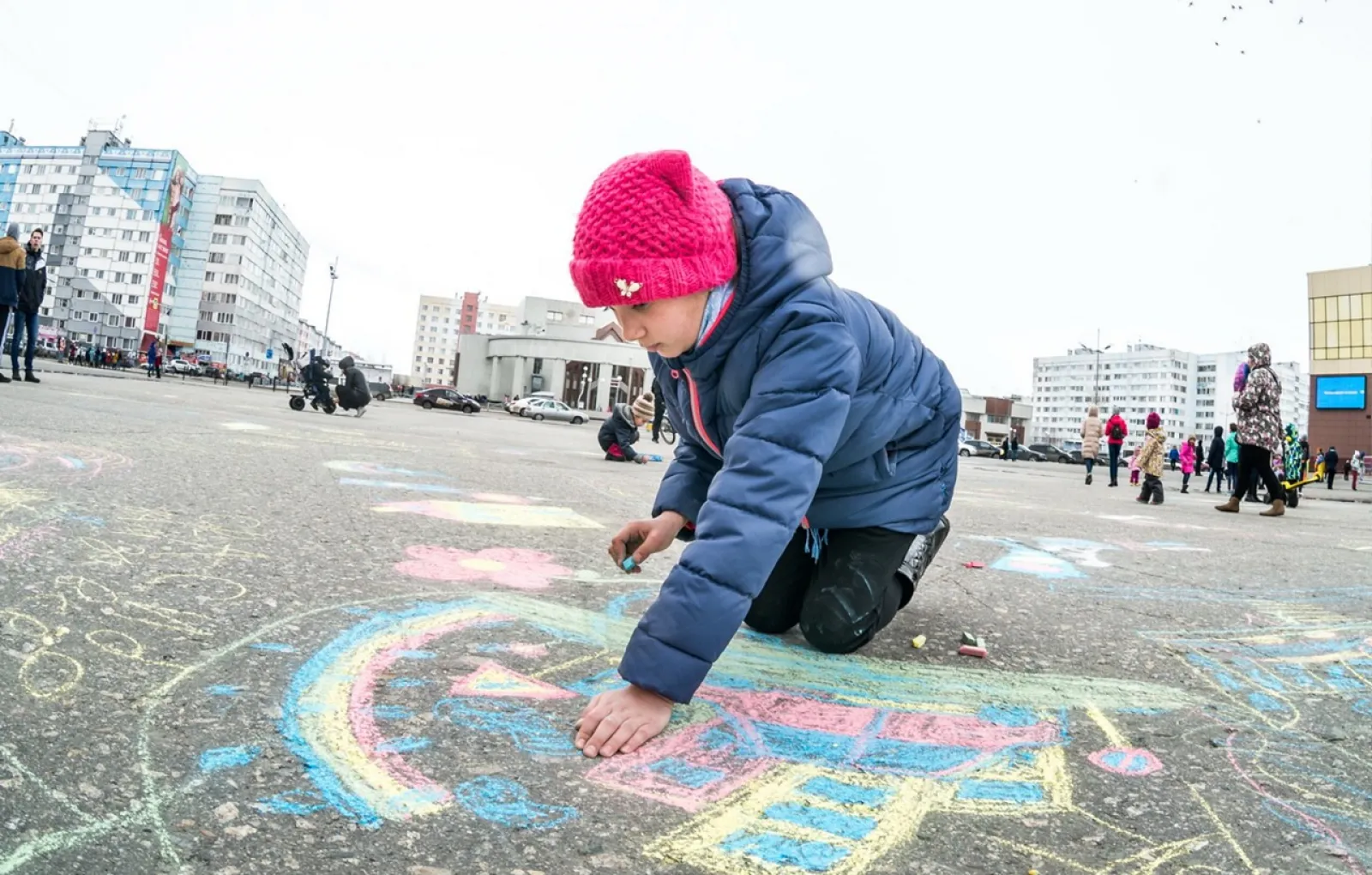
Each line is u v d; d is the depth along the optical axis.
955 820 1.09
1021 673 1.76
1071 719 1.51
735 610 1.29
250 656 1.45
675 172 1.27
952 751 1.33
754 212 1.43
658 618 1.29
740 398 1.52
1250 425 7.50
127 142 98.25
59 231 91.88
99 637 1.45
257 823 0.94
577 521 3.51
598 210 1.30
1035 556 3.60
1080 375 158.38
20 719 1.12
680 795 1.11
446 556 2.44
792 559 1.89
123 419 5.93
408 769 1.11
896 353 1.72
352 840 0.93
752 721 1.40
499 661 1.56
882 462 1.76
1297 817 1.15
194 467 3.77
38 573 1.79
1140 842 1.05
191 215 97.75
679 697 1.28
